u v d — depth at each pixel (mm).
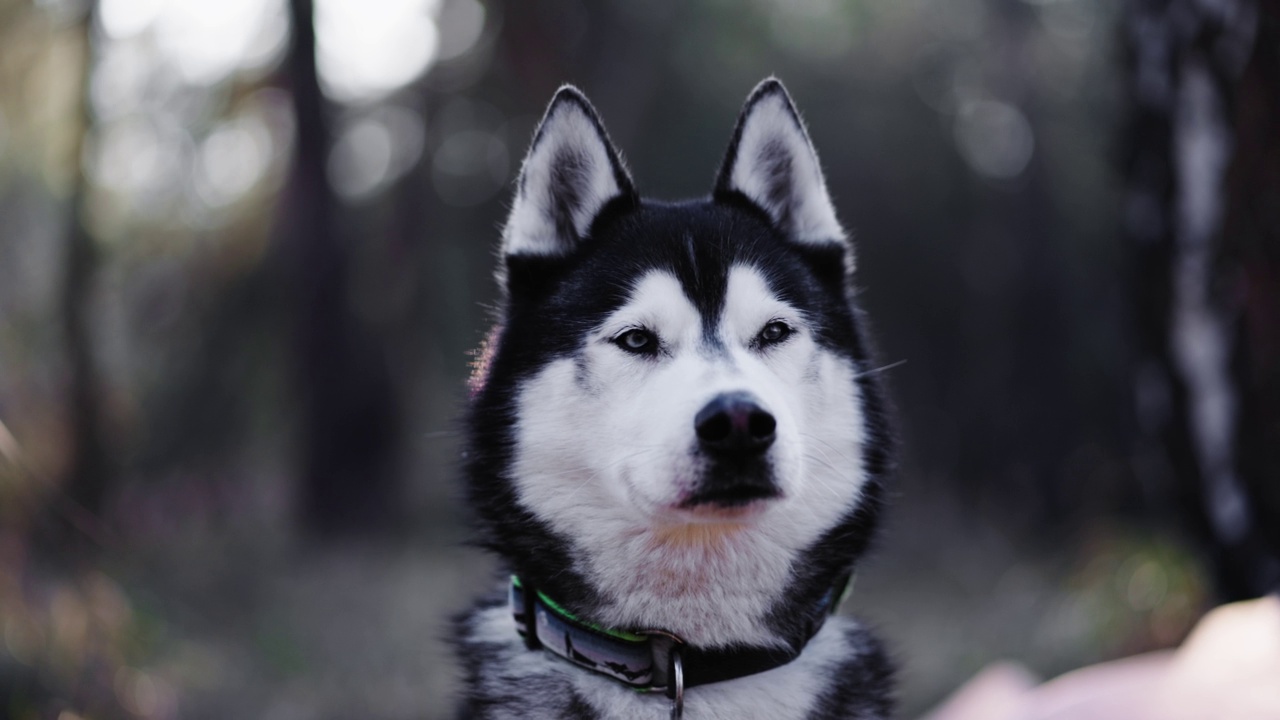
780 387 2719
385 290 15766
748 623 2668
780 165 3117
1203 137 4305
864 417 2914
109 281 13492
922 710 6754
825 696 2695
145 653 5078
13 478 3986
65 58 10680
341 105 15500
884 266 21000
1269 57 4035
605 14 16547
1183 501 4566
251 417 15797
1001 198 20688
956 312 21109
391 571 10727
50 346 10562
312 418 14227
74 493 9992
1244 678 3145
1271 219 4082
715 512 2461
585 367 2721
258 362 15195
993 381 19375
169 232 14203
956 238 21078
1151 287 4566
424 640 7840
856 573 3059
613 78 16703
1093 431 18188
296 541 13102
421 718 6387
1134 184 4684
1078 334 18719
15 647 4211
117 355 14578
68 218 11000
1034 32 19719
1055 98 19781
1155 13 4520
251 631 7988
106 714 4281
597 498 2676
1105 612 6480
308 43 13719
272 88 14023
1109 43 16469
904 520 14500
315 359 14188
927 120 21281
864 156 20719
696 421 2441
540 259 2955
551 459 2719
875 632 2977
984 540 14039
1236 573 4344
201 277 14719
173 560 10375
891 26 21781
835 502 2793
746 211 3086
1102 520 7961
